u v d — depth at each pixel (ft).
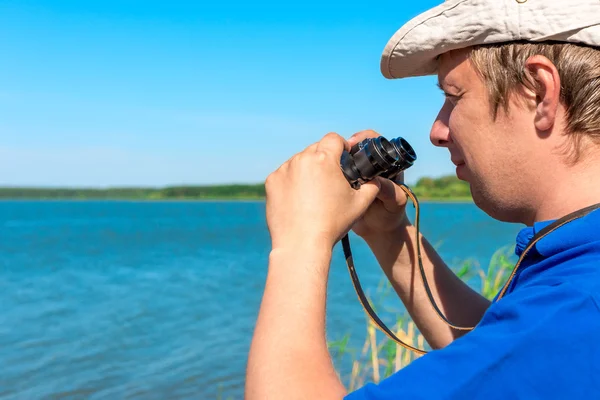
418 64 4.11
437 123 4.08
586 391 2.60
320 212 3.62
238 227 154.20
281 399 3.00
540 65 3.33
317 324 3.28
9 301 41.63
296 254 3.50
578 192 3.30
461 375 2.78
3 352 27.40
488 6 3.46
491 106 3.54
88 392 21.72
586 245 3.00
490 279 14.65
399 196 4.87
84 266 62.75
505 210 3.64
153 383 22.66
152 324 32.91
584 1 3.25
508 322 2.86
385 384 2.90
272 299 3.37
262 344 3.22
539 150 3.41
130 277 53.52
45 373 24.12
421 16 3.85
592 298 2.71
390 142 4.17
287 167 3.85
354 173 3.86
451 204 331.36
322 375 3.08
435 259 5.32
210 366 24.63
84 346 28.35
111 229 143.74
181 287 46.70
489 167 3.61
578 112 3.28
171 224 172.76
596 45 3.23
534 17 3.33
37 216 249.14
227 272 55.88
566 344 2.65
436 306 4.75
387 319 24.75
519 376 2.67
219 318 34.06
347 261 4.54
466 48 3.64
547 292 2.82
